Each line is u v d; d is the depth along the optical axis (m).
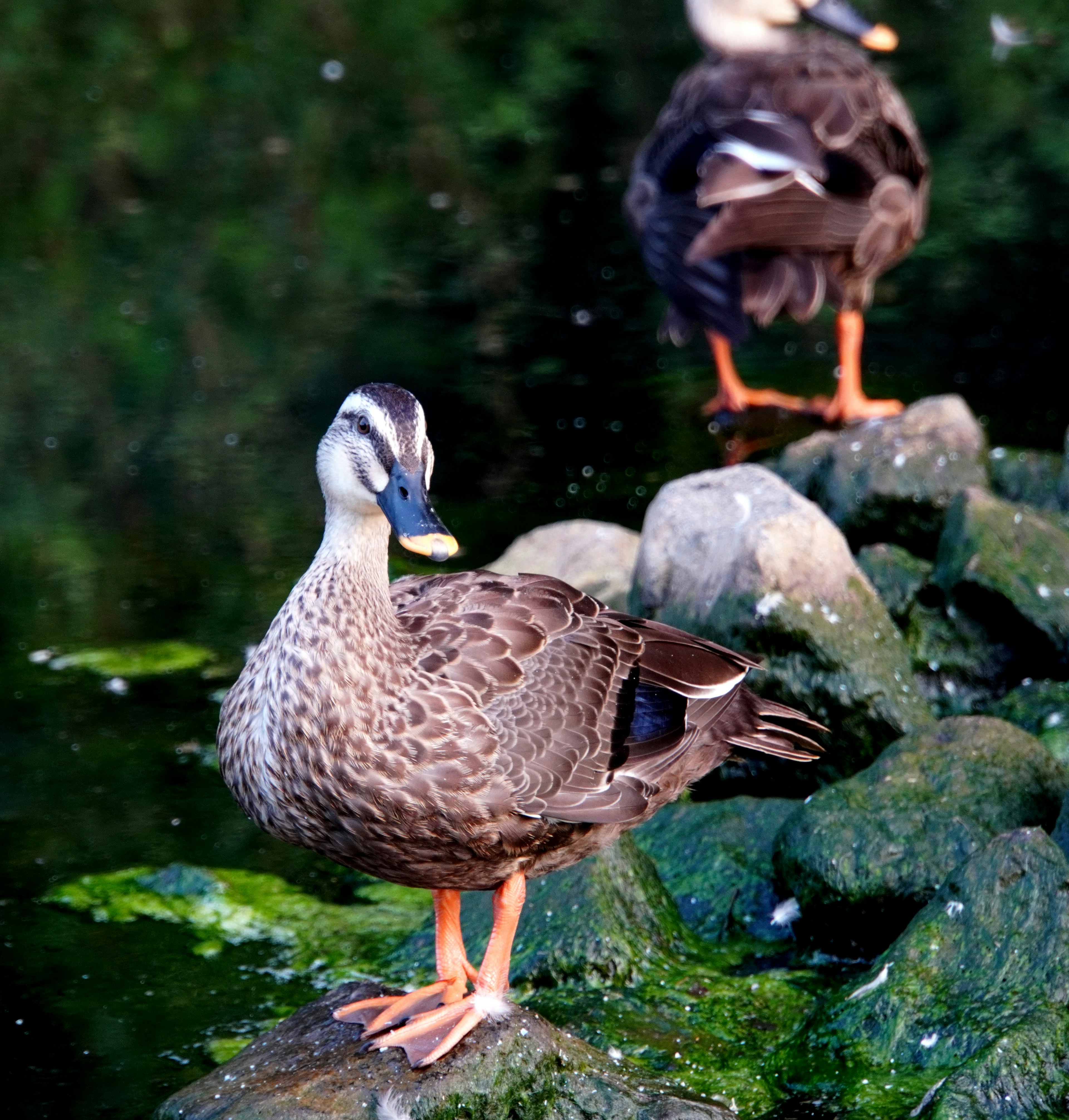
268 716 6.05
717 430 13.50
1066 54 22.03
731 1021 6.98
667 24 24.88
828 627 8.70
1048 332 15.04
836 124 12.35
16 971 7.67
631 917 7.52
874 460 10.73
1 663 10.86
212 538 12.59
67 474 13.69
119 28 25.16
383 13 25.55
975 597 9.36
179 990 7.54
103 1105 6.62
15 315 16.97
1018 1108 5.93
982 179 18.67
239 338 16.17
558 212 18.91
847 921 7.32
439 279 17.38
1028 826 7.44
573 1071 6.11
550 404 14.32
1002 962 6.49
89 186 20.52
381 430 6.08
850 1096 6.26
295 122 22.23
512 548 11.02
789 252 12.02
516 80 23.12
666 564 9.41
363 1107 5.78
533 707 6.21
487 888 6.52
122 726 10.08
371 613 6.03
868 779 7.74
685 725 6.64
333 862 8.77
